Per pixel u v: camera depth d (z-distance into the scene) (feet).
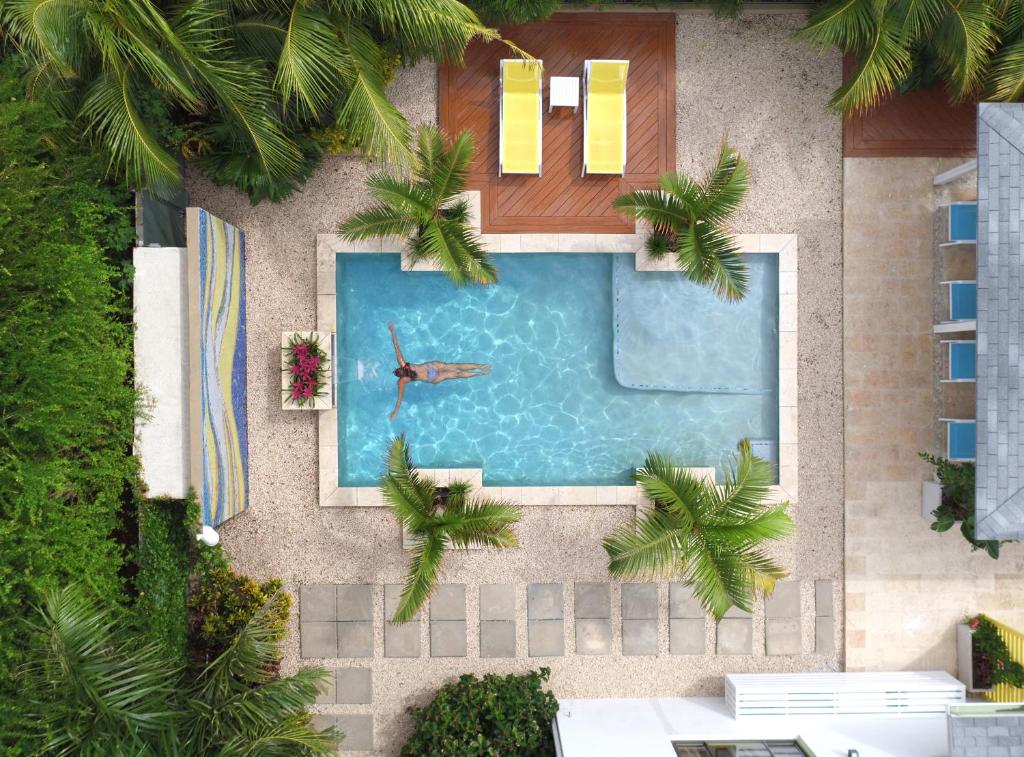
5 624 19.30
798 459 29.07
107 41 19.48
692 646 28.96
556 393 29.63
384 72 26.08
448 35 23.90
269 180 25.50
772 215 28.86
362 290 29.25
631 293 29.37
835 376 28.89
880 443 28.86
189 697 20.81
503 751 26.35
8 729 18.10
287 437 28.73
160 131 24.08
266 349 28.68
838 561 28.99
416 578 23.63
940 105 28.53
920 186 28.73
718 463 29.40
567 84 27.35
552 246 28.60
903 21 23.39
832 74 28.60
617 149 28.02
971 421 26.78
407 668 28.86
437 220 25.03
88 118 22.86
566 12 28.45
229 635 26.07
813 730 26.45
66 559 20.53
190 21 20.86
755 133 28.78
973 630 28.30
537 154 27.96
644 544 23.24
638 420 29.60
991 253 23.62
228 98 21.76
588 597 28.91
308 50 21.45
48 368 19.61
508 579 28.91
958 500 26.99
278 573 28.86
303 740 19.58
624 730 26.66
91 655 19.12
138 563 24.30
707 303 29.32
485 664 28.86
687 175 28.81
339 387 29.30
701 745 26.32
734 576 22.35
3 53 22.74
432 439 29.50
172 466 24.09
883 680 27.73
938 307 28.81
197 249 23.85
